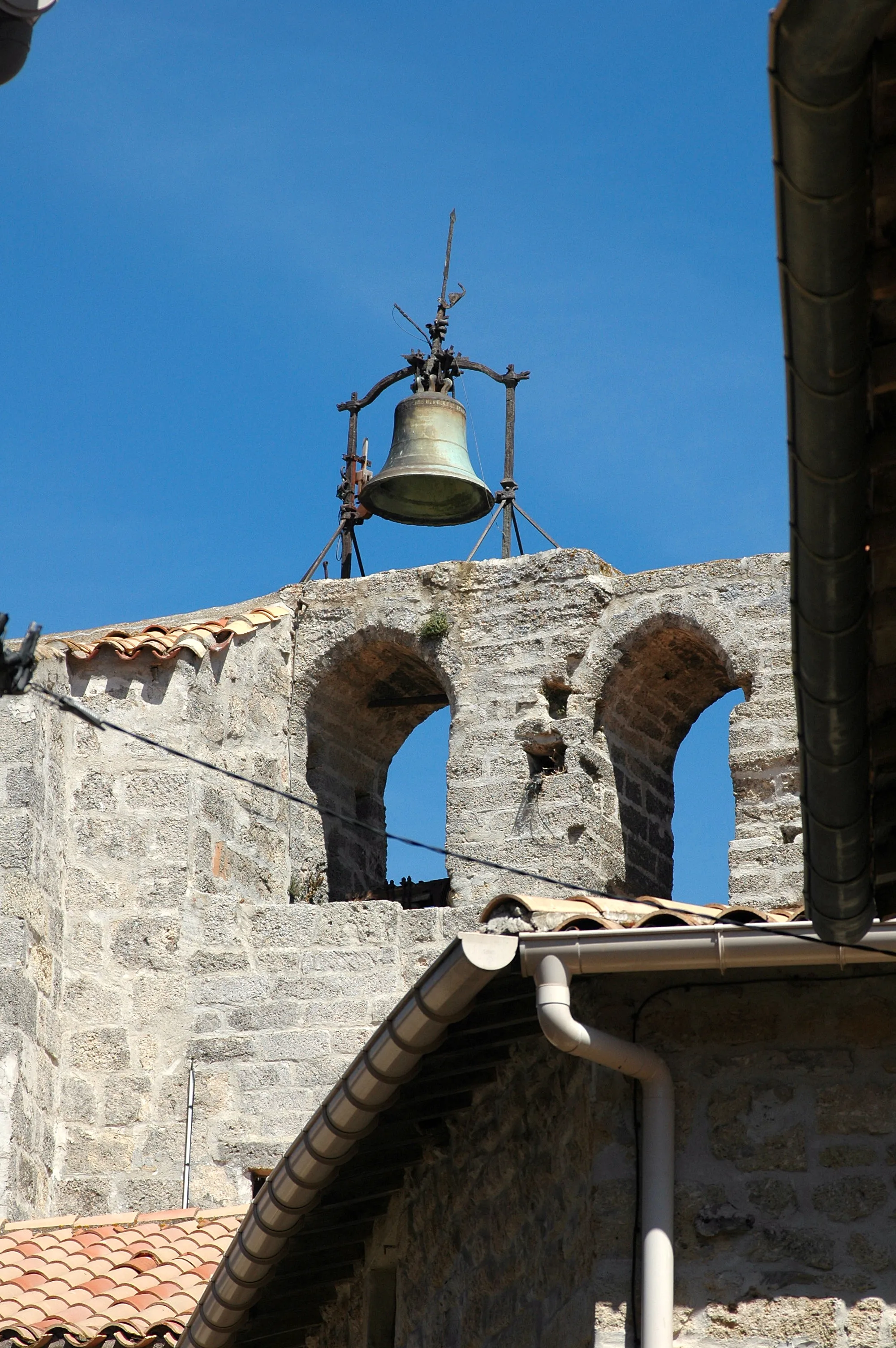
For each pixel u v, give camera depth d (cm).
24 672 923
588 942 1198
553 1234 1288
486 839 2484
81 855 2422
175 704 2470
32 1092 2270
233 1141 2319
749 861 2352
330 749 2662
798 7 712
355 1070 1288
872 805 1062
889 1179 1205
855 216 770
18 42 1016
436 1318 1450
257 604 2689
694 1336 1187
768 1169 1217
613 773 2514
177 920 2397
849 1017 1241
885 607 971
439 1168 1473
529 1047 1362
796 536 882
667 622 2488
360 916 2400
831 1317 1179
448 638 2580
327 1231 1537
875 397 889
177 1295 1827
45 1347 1755
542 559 2572
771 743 2388
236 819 2491
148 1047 2362
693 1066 1244
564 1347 1242
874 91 789
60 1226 2055
